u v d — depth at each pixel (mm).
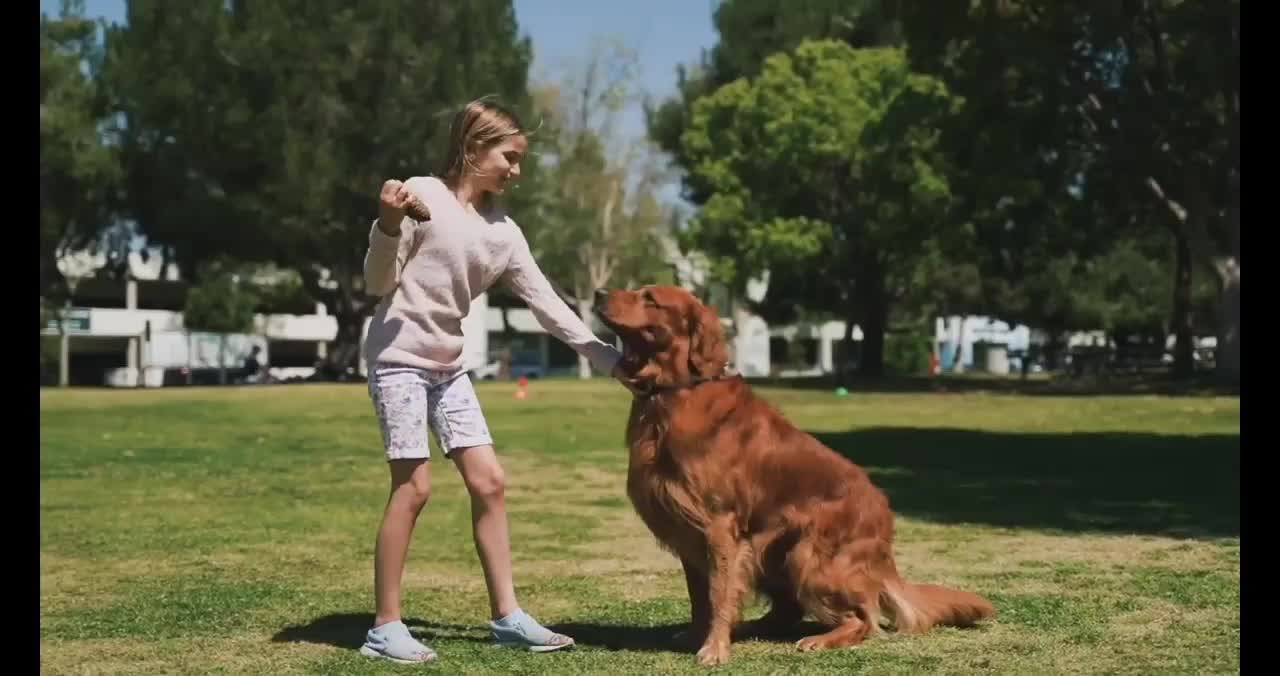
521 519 9094
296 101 37219
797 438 4953
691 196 50812
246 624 5449
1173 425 18406
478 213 4953
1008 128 28609
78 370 58531
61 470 12789
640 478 4781
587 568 7008
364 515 9359
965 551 7328
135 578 6684
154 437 17484
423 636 5211
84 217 43062
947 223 36625
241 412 23531
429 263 4785
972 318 75938
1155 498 9891
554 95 48906
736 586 4746
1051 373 52031
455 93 37469
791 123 38281
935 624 5125
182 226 40156
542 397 30469
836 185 40094
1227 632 5020
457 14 38531
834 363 70500
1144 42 26859
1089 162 31688
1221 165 27359
